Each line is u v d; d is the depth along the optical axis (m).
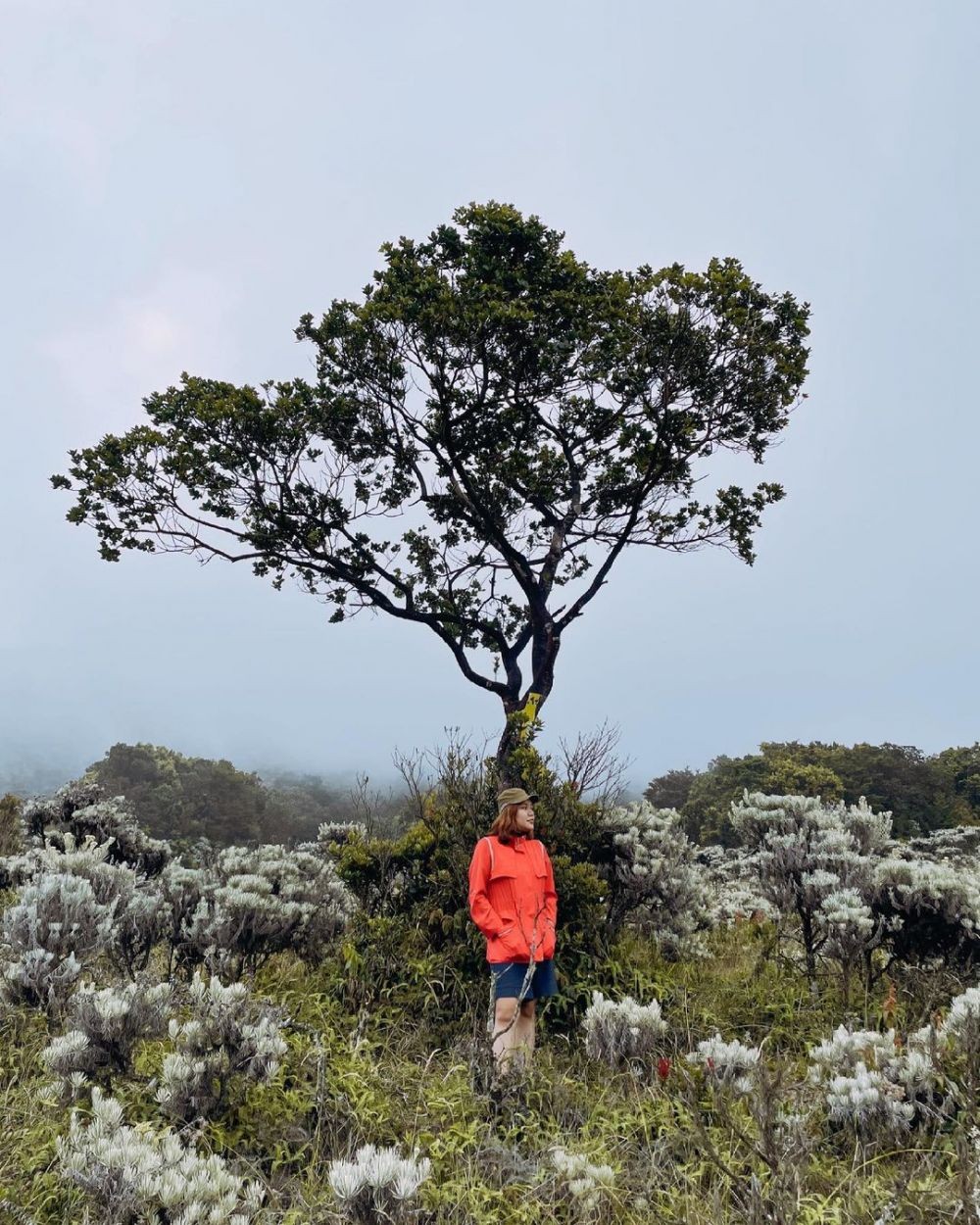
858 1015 5.81
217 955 6.21
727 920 9.37
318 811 76.00
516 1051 4.84
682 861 7.92
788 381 9.98
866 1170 3.63
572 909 6.61
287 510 10.82
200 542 10.86
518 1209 3.29
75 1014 4.25
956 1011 4.33
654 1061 4.70
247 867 7.98
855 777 41.78
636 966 6.78
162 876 7.23
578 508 11.39
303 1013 5.72
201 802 64.06
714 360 9.98
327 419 10.79
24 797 12.81
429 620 10.99
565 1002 6.03
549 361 10.09
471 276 9.73
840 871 6.61
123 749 65.88
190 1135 3.67
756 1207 2.90
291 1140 3.80
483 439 10.72
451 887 6.52
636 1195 3.45
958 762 43.59
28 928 5.31
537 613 10.41
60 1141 3.12
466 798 6.87
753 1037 5.69
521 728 7.53
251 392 10.20
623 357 9.95
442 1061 5.11
